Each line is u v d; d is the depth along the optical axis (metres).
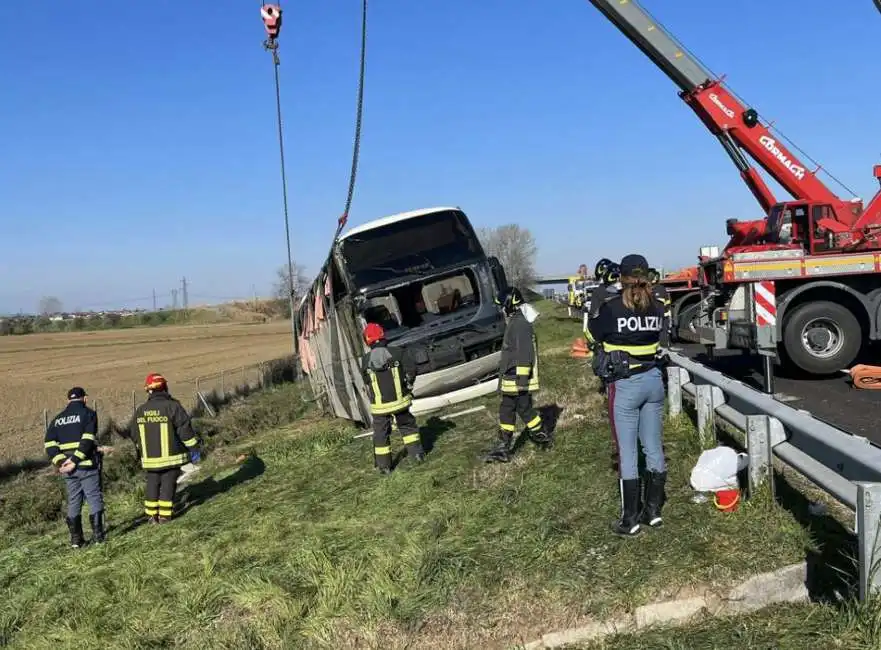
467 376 12.02
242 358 40.03
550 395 10.66
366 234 11.98
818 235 12.34
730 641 3.71
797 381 10.95
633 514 4.81
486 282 12.04
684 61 13.73
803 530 4.48
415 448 8.15
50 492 10.62
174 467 8.03
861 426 7.55
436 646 4.21
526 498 5.88
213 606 5.09
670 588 4.12
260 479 9.25
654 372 4.88
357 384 12.19
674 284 17.91
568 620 4.12
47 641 5.14
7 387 28.83
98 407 21.22
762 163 13.59
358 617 4.46
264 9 15.34
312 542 5.92
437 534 5.46
